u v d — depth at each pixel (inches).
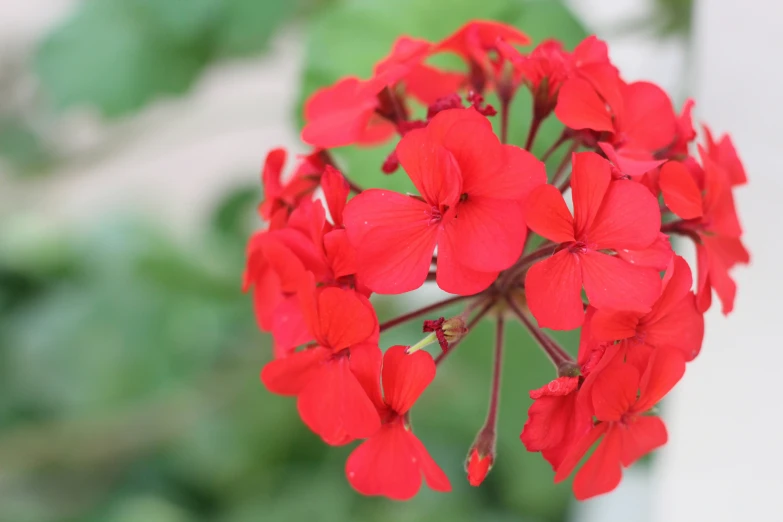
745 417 18.3
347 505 25.5
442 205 14.9
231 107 30.8
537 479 23.7
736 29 18.0
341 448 27.2
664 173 15.1
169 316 27.7
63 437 27.2
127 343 27.8
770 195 17.9
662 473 19.5
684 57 20.1
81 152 30.0
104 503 28.1
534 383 20.2
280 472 27.2
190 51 24.1
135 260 27.1
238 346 28.1
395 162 15.9
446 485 15.1
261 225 29.2
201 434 27.6
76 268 30.0
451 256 14.9
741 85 18.0
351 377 15.0
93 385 27.5
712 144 15.9
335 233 15.1
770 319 18.0
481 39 16.8
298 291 15.3
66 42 24.7
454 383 24.7
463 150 14.8
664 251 14.8
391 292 14.9
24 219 31.3
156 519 26.3
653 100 15.7
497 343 16.2
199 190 36.5
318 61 19.6
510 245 14.7
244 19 23.0
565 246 14.9
